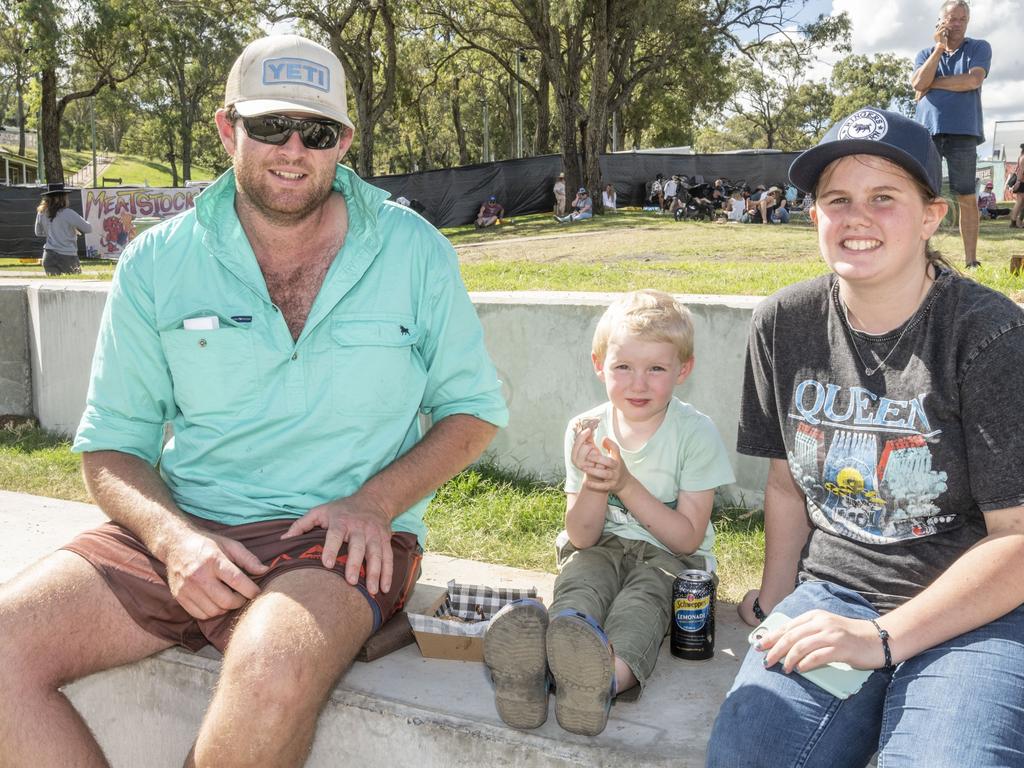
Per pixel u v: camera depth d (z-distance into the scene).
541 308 4.52
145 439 2.59
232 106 2.41
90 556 2.31
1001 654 1.74
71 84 52.12
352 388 2.47
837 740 1.82
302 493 2.49
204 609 2.16
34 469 5.23
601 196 26.86
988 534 1.86
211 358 2.46
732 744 1.83
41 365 6.29
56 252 12.53
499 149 63.28
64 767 2.02
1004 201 29.08
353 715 2.34
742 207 21.53
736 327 4.04
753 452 2.42
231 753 1.87
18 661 2.07
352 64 33.28
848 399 2.08
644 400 2.61
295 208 2.38
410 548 2.54
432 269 2.58
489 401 2.64
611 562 2.64
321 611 2.03
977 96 6.22
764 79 58.81
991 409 1.84
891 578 2.03
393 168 70.62
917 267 2.00
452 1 31.42
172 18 46.91
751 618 2.69
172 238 2.54
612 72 35.66
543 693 2.12
